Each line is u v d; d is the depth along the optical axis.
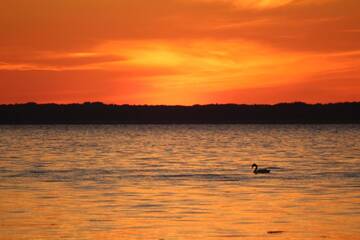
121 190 188.62
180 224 136.62
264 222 138.88
